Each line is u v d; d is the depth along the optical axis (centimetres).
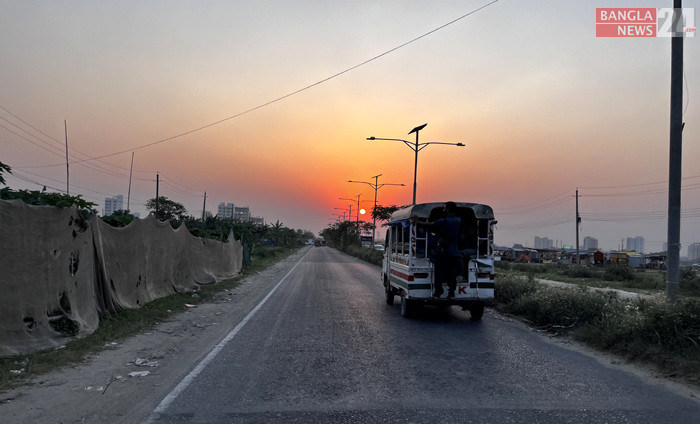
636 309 819
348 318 1096
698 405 499
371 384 570
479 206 1102
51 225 781
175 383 570
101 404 493
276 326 977
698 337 674
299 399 512
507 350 776
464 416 462
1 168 807
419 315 1177
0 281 672
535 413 472
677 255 862
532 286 1362
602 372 636
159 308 1157
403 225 1192
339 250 8812
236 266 2611
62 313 796
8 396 508
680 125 887
